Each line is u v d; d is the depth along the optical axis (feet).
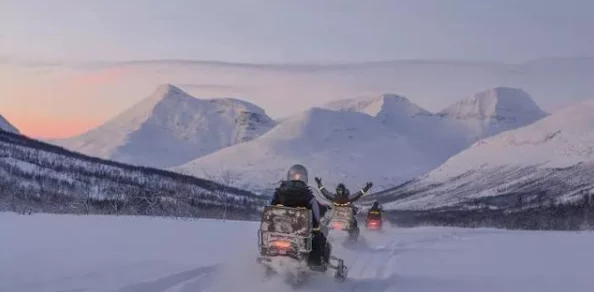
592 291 32.50
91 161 339.77
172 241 49.93
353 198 60.23
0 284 27.55
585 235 90.94
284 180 35.50
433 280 36.04
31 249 39.68
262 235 33.86
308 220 33.27
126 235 53.52
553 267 43.34
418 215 344.69
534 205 374.02
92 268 32.81
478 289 32.94
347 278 36.55
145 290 28.45
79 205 131.23
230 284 31.55
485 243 68.18
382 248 59.11
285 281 33.58
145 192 143.95
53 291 26.76
